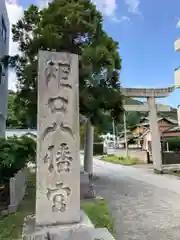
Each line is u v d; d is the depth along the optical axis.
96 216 4.83
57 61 3.38
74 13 7.16
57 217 3.13
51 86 3.31
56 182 3.19
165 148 19.25
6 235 3.73
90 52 7.04
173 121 21.41
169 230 4.43
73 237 2.99
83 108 7.97
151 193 7.80
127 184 9.55
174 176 11.85
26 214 4.80
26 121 8.74
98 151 30.28
